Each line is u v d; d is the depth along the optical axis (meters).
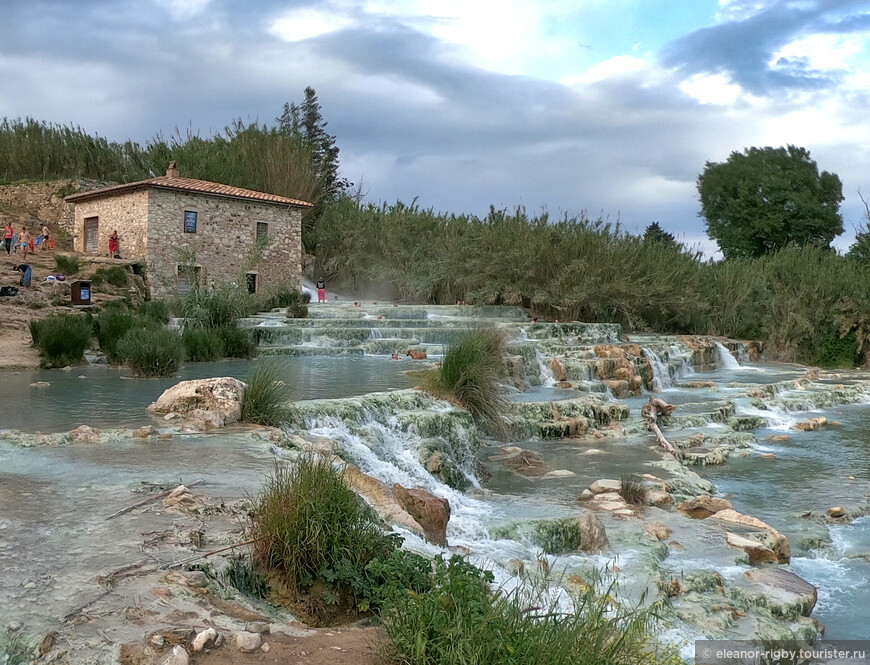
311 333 23.50
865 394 22.67
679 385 22.80
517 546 8.59
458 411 13.33
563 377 20.11
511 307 30.47
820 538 10.12
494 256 31.09
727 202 57.84
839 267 33.69
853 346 30.59
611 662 4.49
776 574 8.39
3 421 11.05
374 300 38.97
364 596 5.79
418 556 5.88
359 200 46.84
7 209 40.66
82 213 33.72
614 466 12.96
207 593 5.20
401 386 15.04
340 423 11.88
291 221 35.16
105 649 4.33
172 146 42.91
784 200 55.00
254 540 5.95
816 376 25.39
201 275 31.34
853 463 14.40
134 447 9.41
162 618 4.74
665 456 13.71
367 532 6.19
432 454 11.72
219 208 32.19
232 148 42.69
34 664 4.18
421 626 4.58
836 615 7.95
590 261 30.86
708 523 10.10
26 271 24.64
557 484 11.82
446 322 26.61
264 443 9.77
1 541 5.93
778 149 58.47
